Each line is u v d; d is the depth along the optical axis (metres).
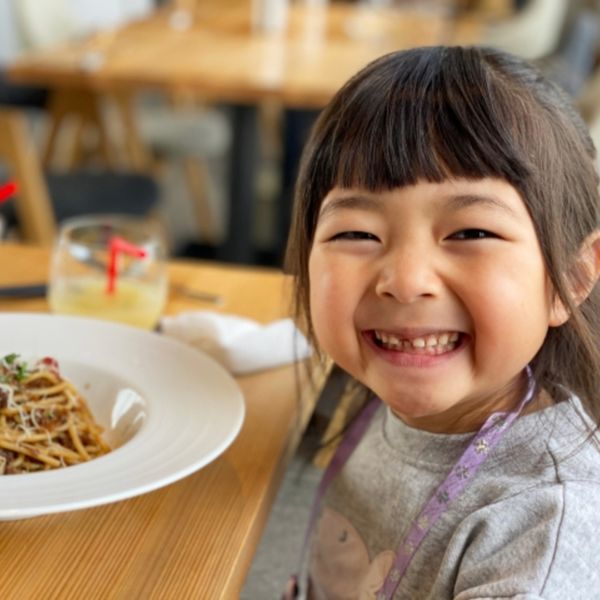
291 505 1.07
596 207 0.77
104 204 2.48
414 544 0.75
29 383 0.82
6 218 2.36
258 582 0.99
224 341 0.94
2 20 3.84
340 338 0.72
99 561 0.65
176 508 0.71
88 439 0.81
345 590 0.85
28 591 0.61
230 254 3.11
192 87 2.38
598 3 4.50
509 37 4.00
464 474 0.74
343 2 4.32
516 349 0.69
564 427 0.74
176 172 4.36
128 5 4.80
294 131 3.62
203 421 0.78
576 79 3.61
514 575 0.63
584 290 0.76
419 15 3.73
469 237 0.68
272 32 3.07
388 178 0.68
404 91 0.71
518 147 0.69
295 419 0.87
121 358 0.90
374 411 0.90
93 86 2.40
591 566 0.64
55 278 1.07
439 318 0.68
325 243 0.73
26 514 0.62
